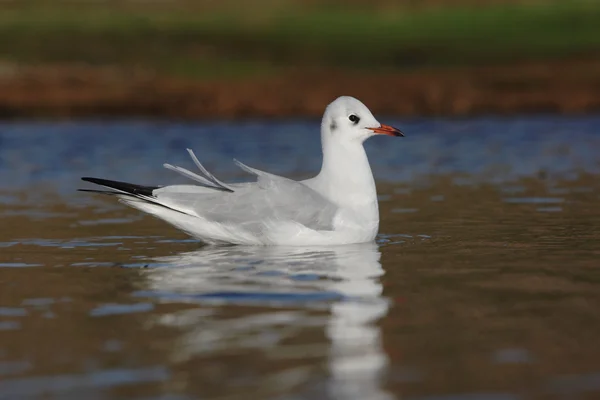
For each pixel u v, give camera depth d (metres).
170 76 43.31
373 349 7.54
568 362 7.18
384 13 62.75
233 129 30.83
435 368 7.09
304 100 37.25
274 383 6.79
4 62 45.53
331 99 37.38
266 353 7.45
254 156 23.89
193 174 12.45
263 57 49.44
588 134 27.77
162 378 6.91
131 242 12.88
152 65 46.00
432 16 61.66
